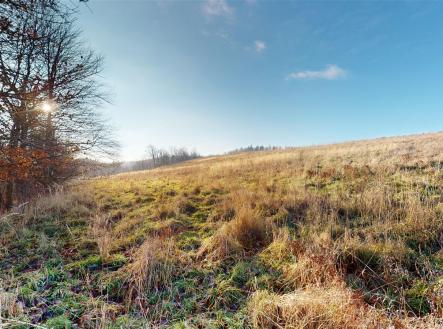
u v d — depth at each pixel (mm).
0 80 7469
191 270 4086
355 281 3541
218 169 13461
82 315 3188
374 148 14930
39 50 9266
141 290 3633
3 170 9617
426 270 3598
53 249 4988
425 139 20641
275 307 3018
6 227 6285
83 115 12844
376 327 2643
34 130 10203
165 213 6754
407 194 5910
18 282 3834
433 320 2713
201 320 3057
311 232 4754
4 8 6148
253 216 5332
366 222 5062
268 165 12633
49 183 13164
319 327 2668
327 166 10516
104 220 6504
